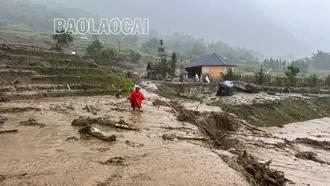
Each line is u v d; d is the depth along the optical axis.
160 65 41.53
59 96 22.08
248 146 11.08
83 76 28.02
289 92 38.06
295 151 11.19
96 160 6.88
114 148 7.99
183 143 8.97
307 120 26.45
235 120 17.34
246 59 134.88
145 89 31.66
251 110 23.53
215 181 5.86
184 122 12.88
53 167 6.30
